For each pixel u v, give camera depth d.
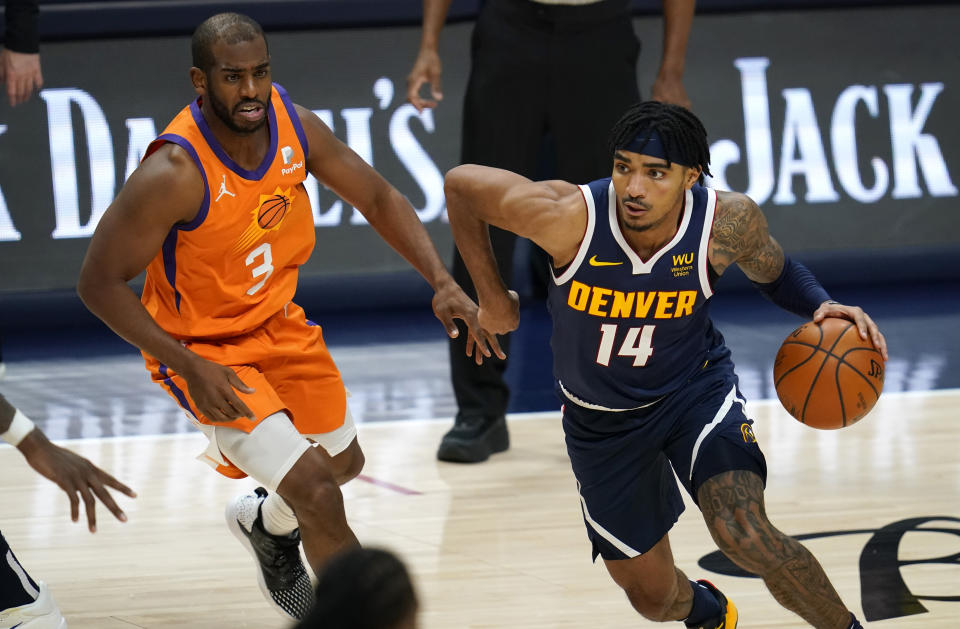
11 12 17.92
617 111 15.41
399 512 13.73
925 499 13.70
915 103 25.02
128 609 11.20
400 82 23.84
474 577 11.77
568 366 8.94
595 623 10.66
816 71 24.81
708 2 24.59
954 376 19.03
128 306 8.79
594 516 9.24
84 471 7.70
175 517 13.76
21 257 22.55
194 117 8.95
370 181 10.05
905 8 25.20
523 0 15.09
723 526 8.35
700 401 8.95
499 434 16.03
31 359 21.72
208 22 8.76
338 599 3.52
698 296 8.60
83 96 23.02
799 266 9.45
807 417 9.22
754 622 10.51
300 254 9.80
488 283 9.24
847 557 11.98
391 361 21.08
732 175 24.20
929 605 10.73
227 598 11.47
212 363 8.84
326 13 23.73
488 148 15.50
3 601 8.57
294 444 9.13
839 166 24.58
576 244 8.38
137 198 8.70
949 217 24.67
